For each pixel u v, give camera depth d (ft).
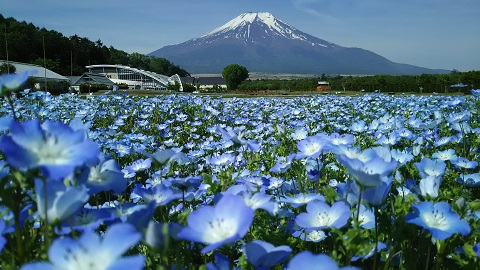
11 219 5.72
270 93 186.91
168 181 8.20
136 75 354.74
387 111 44.98
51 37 362.94
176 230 4.81
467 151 17.99
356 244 5.77
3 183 4.81
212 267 5.97
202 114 40.24
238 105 51.85
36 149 4.41
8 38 322.14
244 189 6.63
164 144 24.45
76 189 4.64
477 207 7.02
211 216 4.68
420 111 38.37
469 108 37.60
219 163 14.84
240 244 7.25
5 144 4.18
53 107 34.91
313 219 6.64
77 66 371.35
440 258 6.65
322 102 55.16
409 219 6.02
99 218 5.46
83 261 3.59
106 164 6.15
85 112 32.50
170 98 52.29
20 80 6.06
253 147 9.07
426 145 18.56
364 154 7.41
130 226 3.68
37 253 5.65
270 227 8.34
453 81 123.85
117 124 31.86
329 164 12.29
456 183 12.15
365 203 6.72
